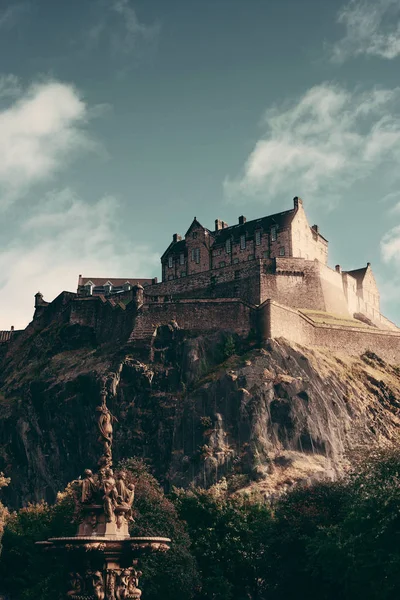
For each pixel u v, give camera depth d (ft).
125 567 137.69
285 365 413.59
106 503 138.41
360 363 457.68
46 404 437.17
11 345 534.78
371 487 222.07
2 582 249.34
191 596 232.53
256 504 288.30
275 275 487.61
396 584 196.65
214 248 558.56
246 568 263.29
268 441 376.07
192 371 422.82
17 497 419.33
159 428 399.44
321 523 245.24
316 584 236.22
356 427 389.80
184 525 257.96
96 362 445.37
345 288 543.39
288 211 545.03
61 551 136.36
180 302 451.94
